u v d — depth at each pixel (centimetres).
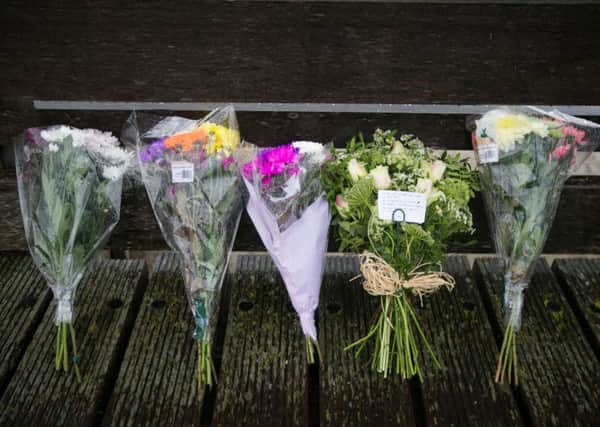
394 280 165
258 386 165
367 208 166
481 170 177
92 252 177
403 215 163
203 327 169
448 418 158
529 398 163
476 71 192
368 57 190
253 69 192
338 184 172
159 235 210
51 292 195
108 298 192
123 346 185
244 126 204
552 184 167
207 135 166
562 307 191
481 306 191
